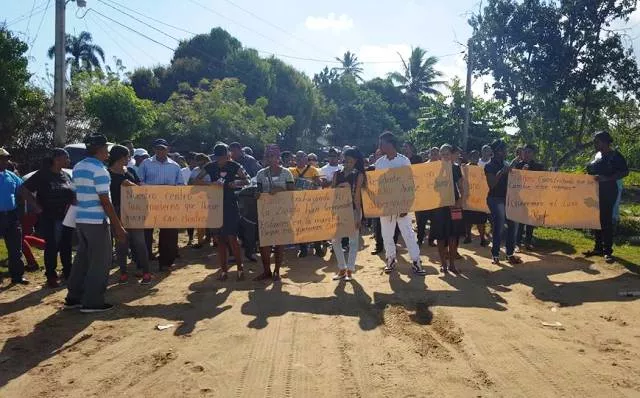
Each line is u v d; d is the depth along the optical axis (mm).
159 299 7180
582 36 20000
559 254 9930
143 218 7969
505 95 21812
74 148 15078
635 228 11672
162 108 28922
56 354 5234
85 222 6406
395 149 8602
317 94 48500
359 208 8180
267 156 8078
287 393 4293
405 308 6539
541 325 5891
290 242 8016
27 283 8055
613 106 20719
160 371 4777
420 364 4836
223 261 8250
